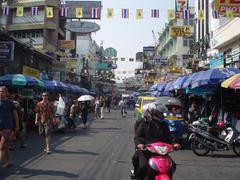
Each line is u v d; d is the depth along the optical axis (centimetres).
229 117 1988
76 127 2520
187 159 1274
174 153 1411
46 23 4650
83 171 1027
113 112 5075
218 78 1627
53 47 4659
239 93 1912
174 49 6038
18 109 1412
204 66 3002
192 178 962
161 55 7769
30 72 2961
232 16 1742
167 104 1664
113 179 934
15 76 1983
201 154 1352
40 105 1342
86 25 4253
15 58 2719
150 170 645
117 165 1123
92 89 7825
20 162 1144
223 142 1336
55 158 1230
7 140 999
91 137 1898
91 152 1379
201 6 3466
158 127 695
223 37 2636
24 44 2691
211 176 993
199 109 2234
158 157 646
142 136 693
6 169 1037
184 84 1995
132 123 2980
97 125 2733
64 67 4241
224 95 2059
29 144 1563
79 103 3002
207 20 3228
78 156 1280
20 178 930
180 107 1673
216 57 2678
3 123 989
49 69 3916
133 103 6788
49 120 1337
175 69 3956
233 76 1451
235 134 1339
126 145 1591
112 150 1439
